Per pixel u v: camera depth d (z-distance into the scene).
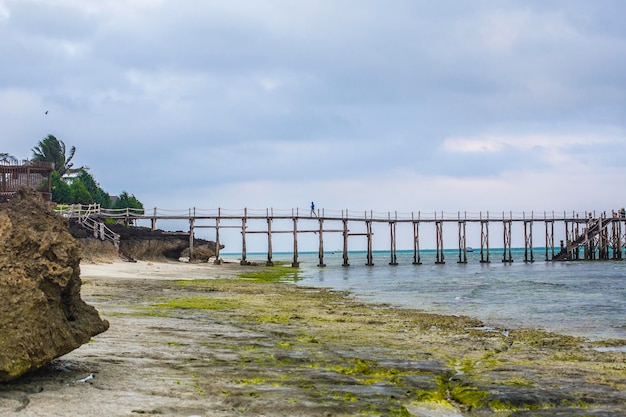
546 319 25.91
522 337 20.02
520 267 83.38
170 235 75.69
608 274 63.66
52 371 11.61
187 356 14.06
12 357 9.86
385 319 24.42
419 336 19.52
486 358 15.74
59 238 10.95
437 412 10.34
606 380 12.78
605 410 10.39
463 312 28.67
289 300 32.31
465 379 12.71
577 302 33.88
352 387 11.52
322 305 29.97
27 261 10.38
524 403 10.85
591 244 94.44
